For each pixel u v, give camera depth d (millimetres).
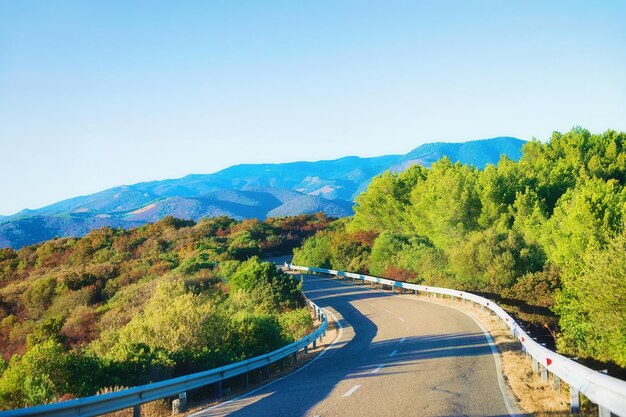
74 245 84438
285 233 105562
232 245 79062
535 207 46719
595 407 9289
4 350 41406
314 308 36219
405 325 26828
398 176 76562
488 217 48469
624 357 13742
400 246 54531
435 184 60375
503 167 69500
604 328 14266
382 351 18969
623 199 38750
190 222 107812
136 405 9469
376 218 72125
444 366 14352
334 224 111688
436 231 51875
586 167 64438
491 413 8891
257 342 18859
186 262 61406
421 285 41469
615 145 66250
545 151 75625
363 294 45625
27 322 46250
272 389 12891
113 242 86062
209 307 18125
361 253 63875
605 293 14164
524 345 14375
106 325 37625
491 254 35500
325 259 69188
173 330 16531
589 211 30438
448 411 9109
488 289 34719
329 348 22141
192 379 11453
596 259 15406
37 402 11602
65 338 31969
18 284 62969
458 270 37281
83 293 51844
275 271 42125
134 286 51250
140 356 14367
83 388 12305
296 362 18859
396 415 8953
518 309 28719
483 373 13102
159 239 85625
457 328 23672
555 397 9984
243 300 37812
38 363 12656
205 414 10172
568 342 15750
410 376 13008
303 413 9453
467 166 71562
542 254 35250
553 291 29406
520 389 10891
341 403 10164
